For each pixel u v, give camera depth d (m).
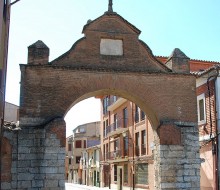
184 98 19.92
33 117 18.09
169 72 19.91
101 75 19.23
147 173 32.91
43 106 18.31
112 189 46.31
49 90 18.53
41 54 18.84
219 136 23.09
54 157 17.69
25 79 18.39
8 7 17.16
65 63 19.16
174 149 18.98
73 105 19.56
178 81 20.05
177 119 19.61
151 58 20.08
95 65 19.41
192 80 20.23
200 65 32.84
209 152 24.16
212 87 24.09
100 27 19.86
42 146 17.67
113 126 46.03
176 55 20.31
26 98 18.22
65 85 18.73
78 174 79.38
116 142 45.56
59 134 17.88
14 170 17.28
